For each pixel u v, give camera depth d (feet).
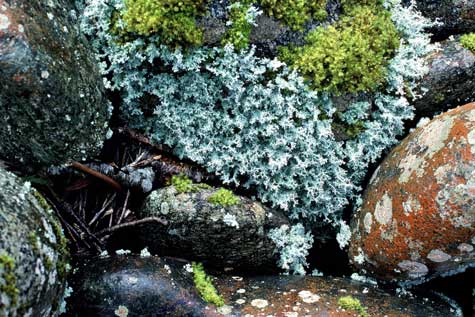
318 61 2.55
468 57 2.64
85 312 2.38
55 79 2.28
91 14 2.49
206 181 2.66
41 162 2.46
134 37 2.49
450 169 2.27
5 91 2.24
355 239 2.61
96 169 2.57
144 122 2.65
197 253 2.57
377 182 2.56
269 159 2.62
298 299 2.46
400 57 2.65
